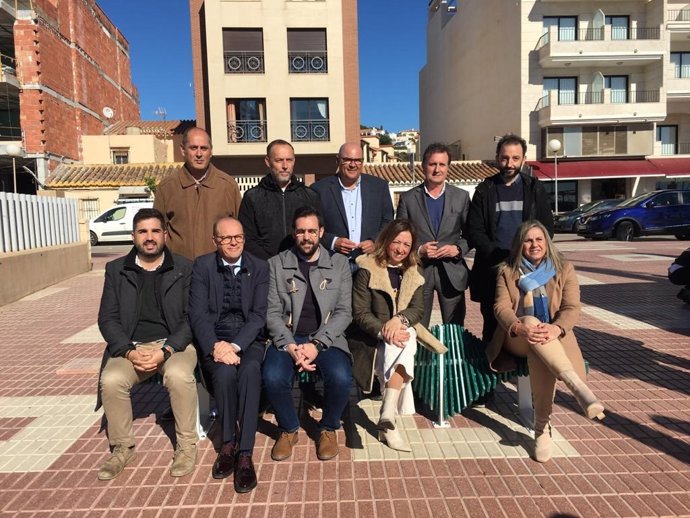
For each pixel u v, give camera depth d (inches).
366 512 108.7
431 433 144.9
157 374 140.3
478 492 115.3
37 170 992.9
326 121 908.0
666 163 1011.9
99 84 1328.7
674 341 225.0
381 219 173.8
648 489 115.0
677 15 1039.0
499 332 140.7
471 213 163.9
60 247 443.8
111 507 112.3
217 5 861.8
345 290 146.4
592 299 319.0
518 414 156.3
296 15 879.1
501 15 1080.8
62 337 259.0
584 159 1011.9
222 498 115.0
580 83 1015.0
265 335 145.9
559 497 112.7
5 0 917.2
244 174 927.0
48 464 131.5
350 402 170.2
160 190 162.7
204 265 142.3
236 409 131.7
